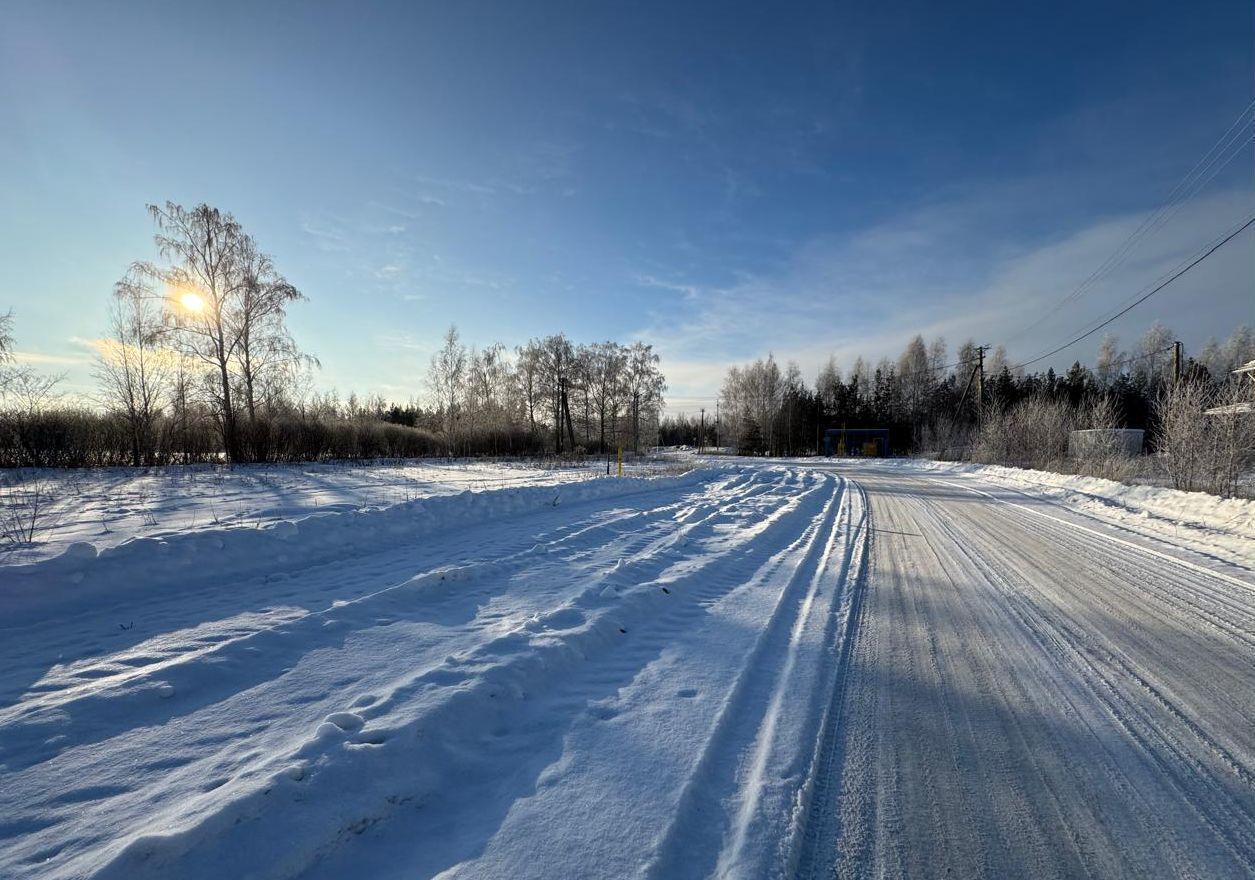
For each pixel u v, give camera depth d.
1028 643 4.85
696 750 3.08
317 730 2.92
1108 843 2.48
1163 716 3.60
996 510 14.16
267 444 25.97
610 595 5.61
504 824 2.46
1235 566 7.89
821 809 2.70
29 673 3.78
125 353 22.62
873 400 70.06
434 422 43.34
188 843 2.11
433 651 4.23
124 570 5.55
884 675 4.19
